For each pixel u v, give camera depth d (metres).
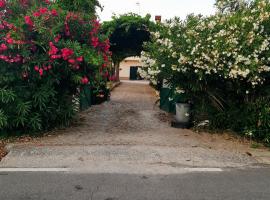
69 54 8.06
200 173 5.91
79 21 9.14
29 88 8.45
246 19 8.73
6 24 7.85
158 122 11.21
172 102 13.16
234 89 9.66
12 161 6.32
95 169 5.96
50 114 8.98
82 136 8.62
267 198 4.81
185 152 7.23
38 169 5.89
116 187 5.09
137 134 9.07
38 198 4.62
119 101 17.94
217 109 9.93
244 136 9.17
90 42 9.50
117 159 6.59
